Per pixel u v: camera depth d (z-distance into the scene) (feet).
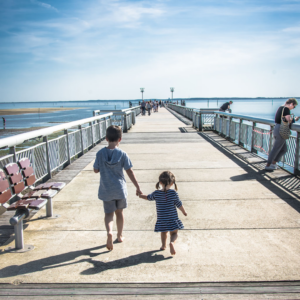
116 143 10.30
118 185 10.02
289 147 19.97
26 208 10.20
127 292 7.83
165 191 9.82
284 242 10.64
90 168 22.53
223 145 32.50
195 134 42.88
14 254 9.95
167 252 10.02
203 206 14.40
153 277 8.51
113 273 8.74
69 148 23.93
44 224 12.48
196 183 18.29
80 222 12.69
